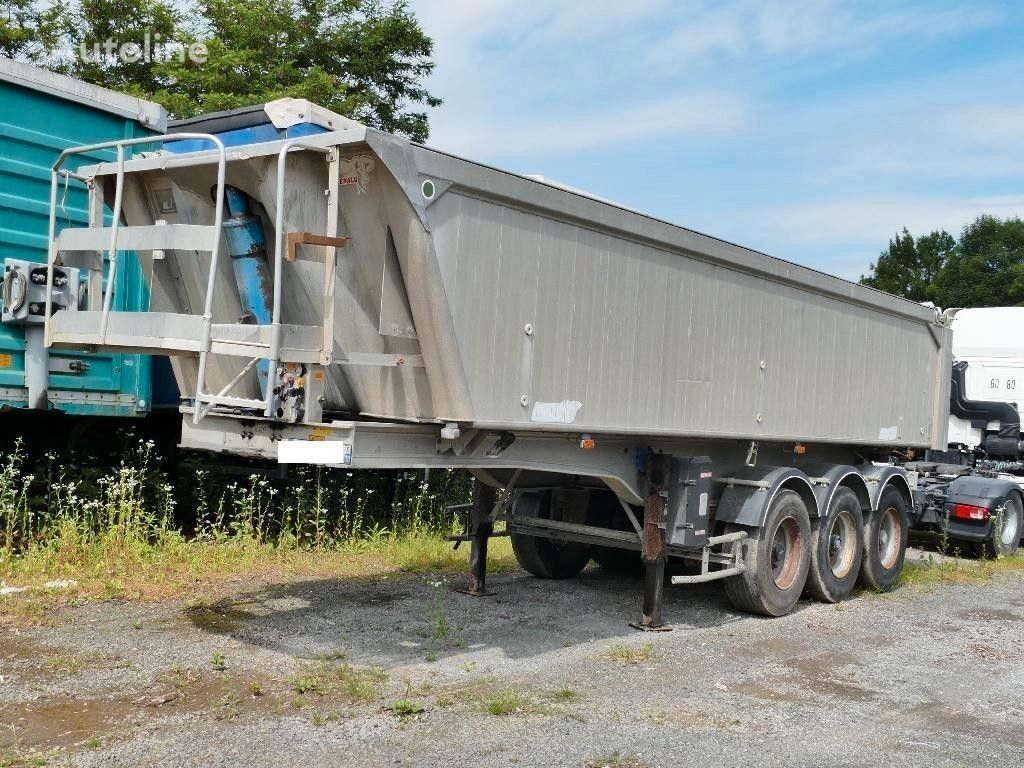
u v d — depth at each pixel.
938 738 5.12
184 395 6.64
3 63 7.59
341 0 21.72
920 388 11.02
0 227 7.69
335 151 5.21
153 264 6.40
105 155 8.43
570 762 4.51
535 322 6.09
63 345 6.18
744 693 5.79
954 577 10.65
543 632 7.11
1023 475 13.80
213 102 18.20
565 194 6.21
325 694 5.34
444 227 5.46
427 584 8.59
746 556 7.88
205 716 4.90
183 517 9.82
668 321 7.22
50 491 8.48
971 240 63.25
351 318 5.80
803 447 9.26
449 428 5.61
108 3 20.34
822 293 9.10
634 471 7.44
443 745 4.65
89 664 5.65
